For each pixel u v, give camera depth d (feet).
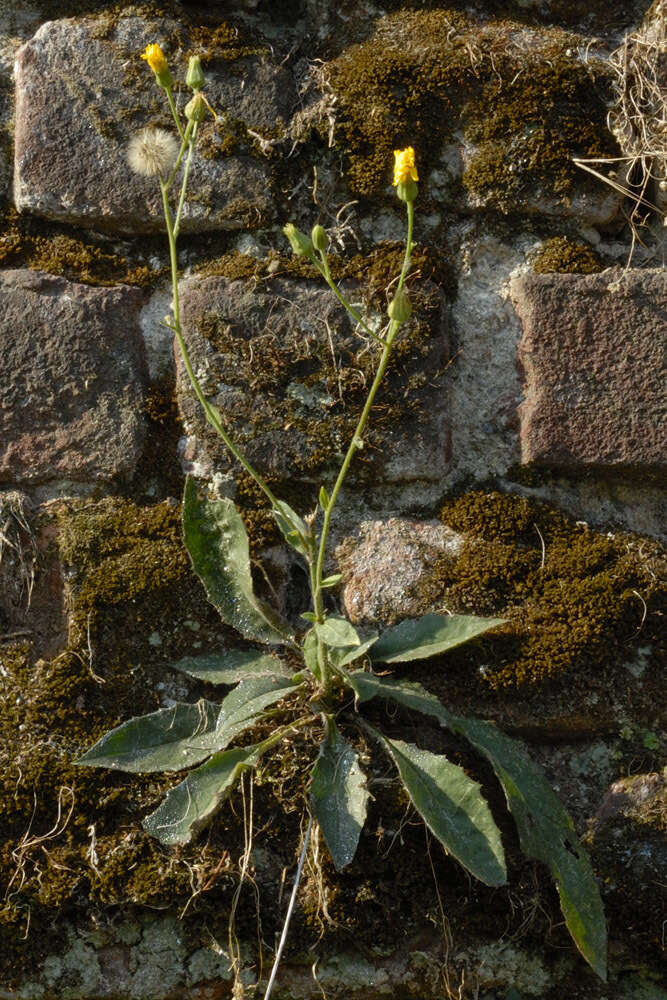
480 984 2.52
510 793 2.48
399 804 2.52
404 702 2.52
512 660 2.58
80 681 2.56
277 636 2.55
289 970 2.52
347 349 2.63
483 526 2.63
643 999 2.53
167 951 2.51
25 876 2.50
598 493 2.66
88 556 2.59
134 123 2.67
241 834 2.52
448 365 2.65
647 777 2.56
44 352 2.62
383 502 2.64
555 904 2.54
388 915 2.51
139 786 2.53
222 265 2.66
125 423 2.62
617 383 2.64
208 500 2.58
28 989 2.50
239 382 2.63
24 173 2.66
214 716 2.54
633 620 2.60
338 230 2.66
